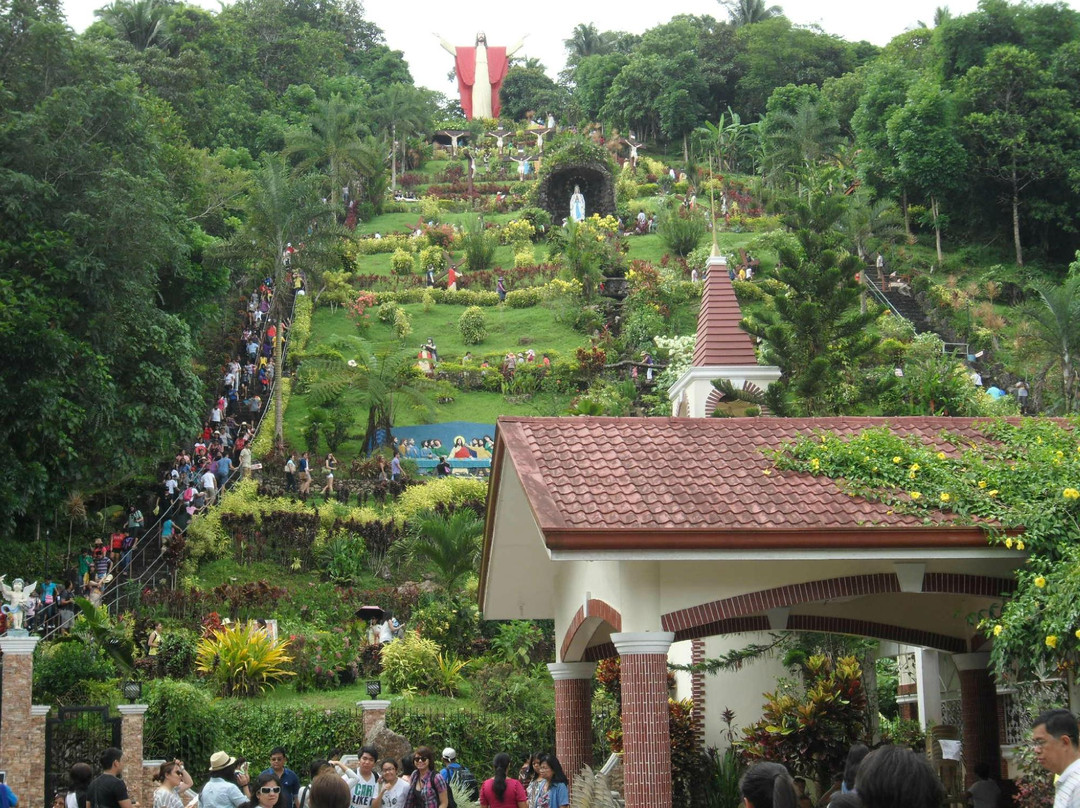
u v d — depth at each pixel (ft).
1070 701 53.42
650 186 335.88
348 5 502.79
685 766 72.74
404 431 180.45
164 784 46.65
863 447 49.80
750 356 101.91
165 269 156.15
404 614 119.85
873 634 58.90
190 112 295.28
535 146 412.16
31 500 109.60
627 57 442.09
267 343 205.46
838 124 341.62
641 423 52.85
